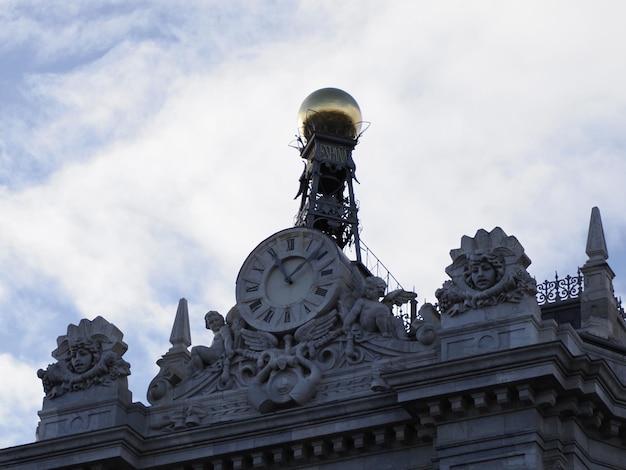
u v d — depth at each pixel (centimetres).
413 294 7300
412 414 6712
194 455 7031
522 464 6494
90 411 7281
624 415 6681
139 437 7112
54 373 7400
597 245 7450
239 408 7144
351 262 7312
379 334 7050
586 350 6862
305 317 7169
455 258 6881
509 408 6581
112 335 7394
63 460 7131
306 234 7319
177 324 7506
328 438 6862
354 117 8925
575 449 6569
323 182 8919
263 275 7319
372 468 6831
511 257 6781
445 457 6606
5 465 7200
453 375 6594
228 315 7375
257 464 6969
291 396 7006
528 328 6669
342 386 7000
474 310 6781
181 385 7300
